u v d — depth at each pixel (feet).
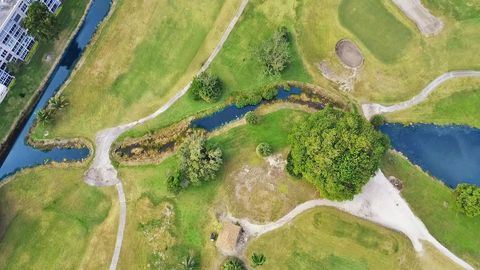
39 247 276.00
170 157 284.82
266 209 271.08
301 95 290.35
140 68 301.22
